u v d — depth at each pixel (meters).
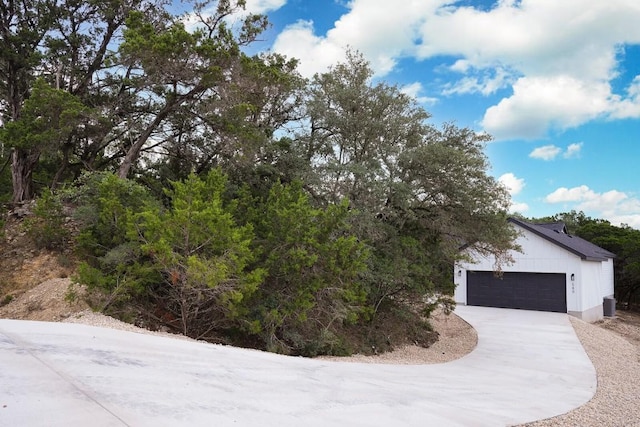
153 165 17.48
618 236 36.41
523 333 16.58
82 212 11.26
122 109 16.61
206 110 14.20
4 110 17.94
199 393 4.84
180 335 9.59
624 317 28.95
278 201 11.38
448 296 16.75
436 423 5.47
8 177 19.38
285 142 15.06
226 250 9.27
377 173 13.62
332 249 10.52
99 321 8.67
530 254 23.81
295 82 15.37
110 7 17.14
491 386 8.78
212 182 11.44
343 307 11.50
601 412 7.39
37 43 16.94
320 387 6.36
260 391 5.48
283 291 11.11
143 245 8.91
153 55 12.45
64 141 14.50
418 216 14.96
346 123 14.62
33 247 12.54
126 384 4.63
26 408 3.58
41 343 5.91
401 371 9.55
